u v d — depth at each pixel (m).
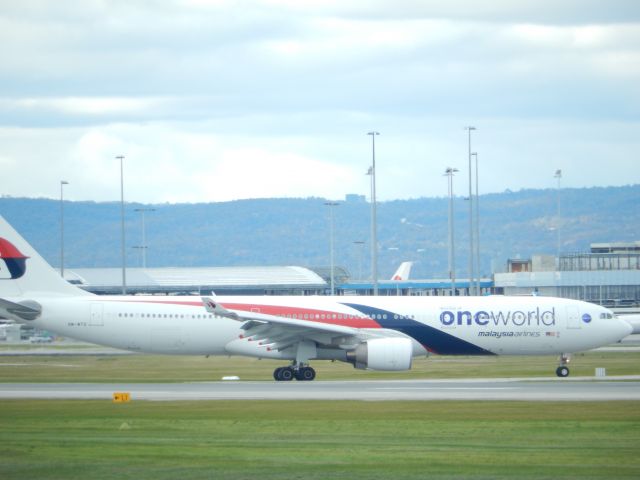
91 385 116.75
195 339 130.38
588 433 72.75
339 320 129.12
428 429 74.56
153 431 73.50
